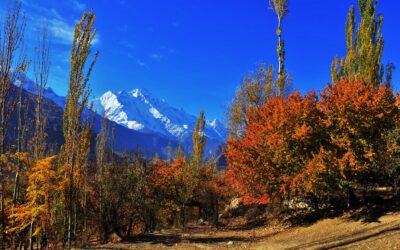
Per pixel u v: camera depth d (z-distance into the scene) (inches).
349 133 603.5
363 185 688.4
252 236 682.8
